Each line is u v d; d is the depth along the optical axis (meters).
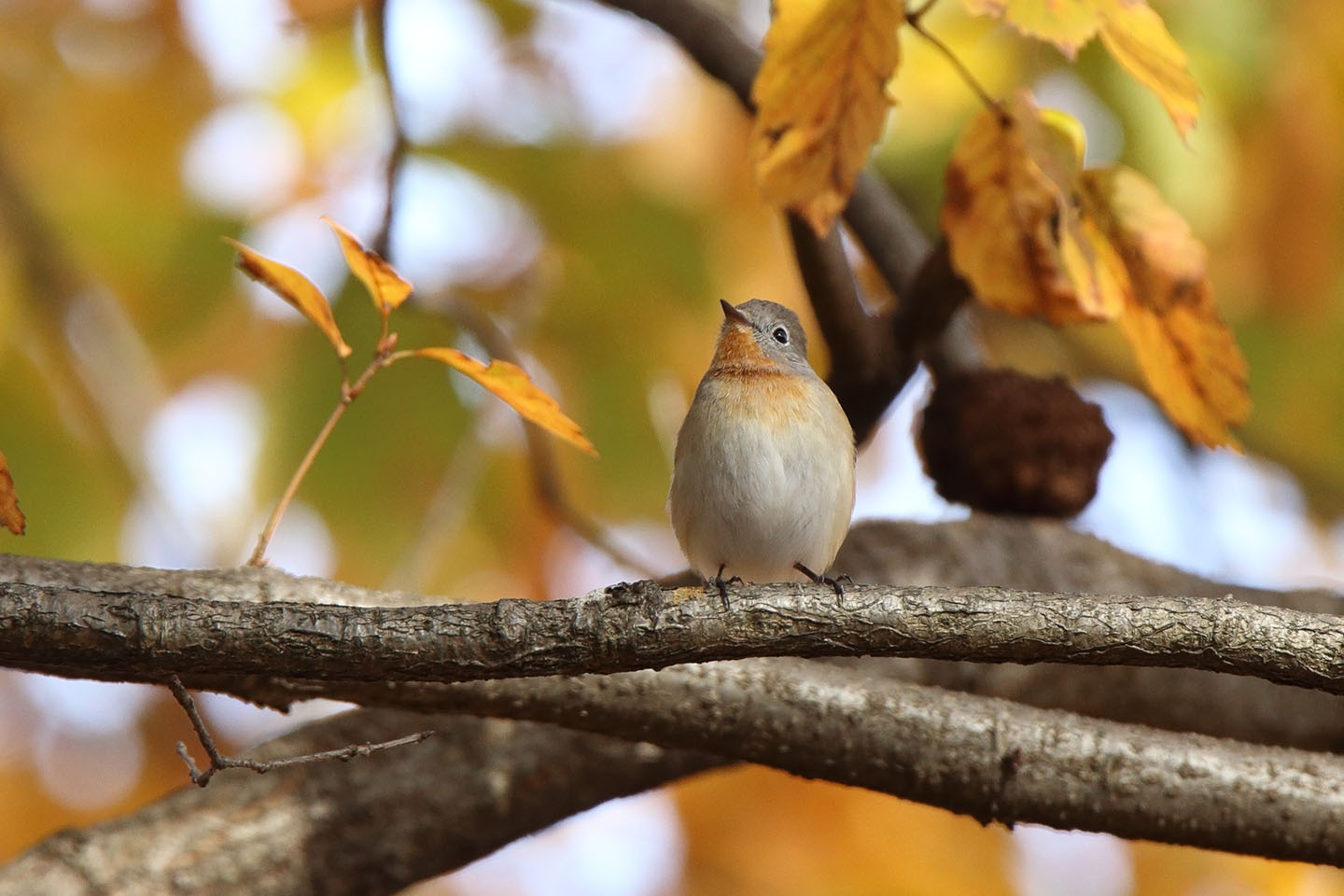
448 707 7.29
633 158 11.33
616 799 8.42
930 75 10.48
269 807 8.00
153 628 5.70
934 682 8.64
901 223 10.46
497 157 10.70
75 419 11.07
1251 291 10.93
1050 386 9.55
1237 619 5.98
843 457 9.25
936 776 7.50
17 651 5.68
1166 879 12.14
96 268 11.11
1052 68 10.25
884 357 9.62
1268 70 10.02
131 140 11.52
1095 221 6.60
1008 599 6.09
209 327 11.09
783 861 11.91
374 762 8.22
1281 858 7.48
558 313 10.88
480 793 8.18
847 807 11.98
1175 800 7.40
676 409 11.09
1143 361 6.80
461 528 11.42
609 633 5.95
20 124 11.45
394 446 10.30
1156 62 5.51
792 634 6.04
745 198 11.88
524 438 11.43
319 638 5.78
